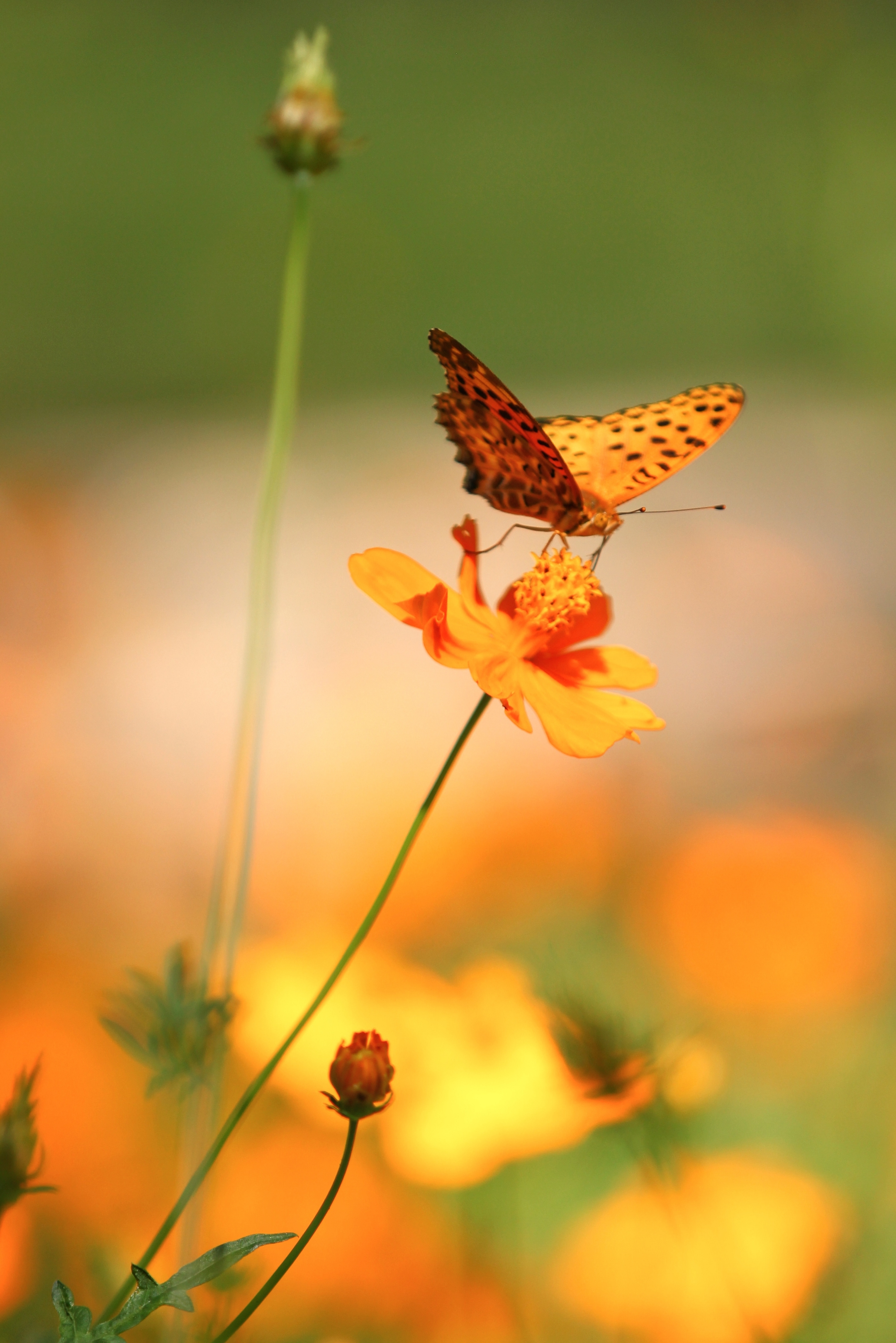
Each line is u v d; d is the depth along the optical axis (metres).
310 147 1.18
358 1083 1.07
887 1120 1.27
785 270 4.05
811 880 1.33
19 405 4.22
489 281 4.62
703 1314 1.19
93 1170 1.22
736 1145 1.26
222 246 4.61
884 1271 1.21
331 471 3.39
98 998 1.32
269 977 1.21
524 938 1.41
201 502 3.26
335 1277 1.20
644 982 1.34
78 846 1.61
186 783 1.79
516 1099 1.19
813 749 1.86
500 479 1.18
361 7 6.52
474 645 1.14
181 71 6.20
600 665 1.15
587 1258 1.20
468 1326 1.19
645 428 1.18
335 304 4.45
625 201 4.78
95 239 5.05
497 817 1.46
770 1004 1.32
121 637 2.41
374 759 1.60
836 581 2.28
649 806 1.68
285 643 2.36
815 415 3.14
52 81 6.28
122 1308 1.08
